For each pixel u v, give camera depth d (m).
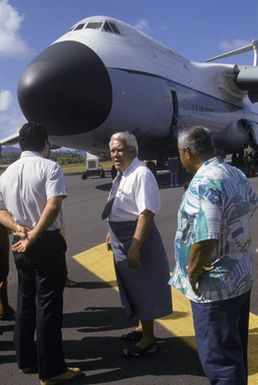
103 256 7.91
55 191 3.74
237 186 2.97
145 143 18.84
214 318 2.96
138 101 16.84
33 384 3.85
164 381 3.80
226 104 24.55
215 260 2.95
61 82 15.20
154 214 4.06
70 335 4.75
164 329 4.83
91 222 11.45
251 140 26.81
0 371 4.09
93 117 15.73
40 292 3.79
